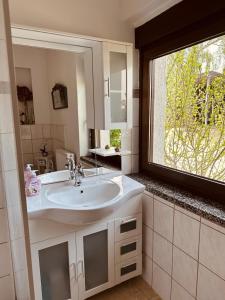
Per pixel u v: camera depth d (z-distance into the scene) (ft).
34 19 4.35
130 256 5.16
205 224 3.77
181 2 4.22
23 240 2.75
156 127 5.69
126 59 5.26
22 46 4.46
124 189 4.73
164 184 5.20
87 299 5.05
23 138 4.71
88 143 5.41
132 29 5.46
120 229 4.86
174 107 5.13
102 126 5.31
